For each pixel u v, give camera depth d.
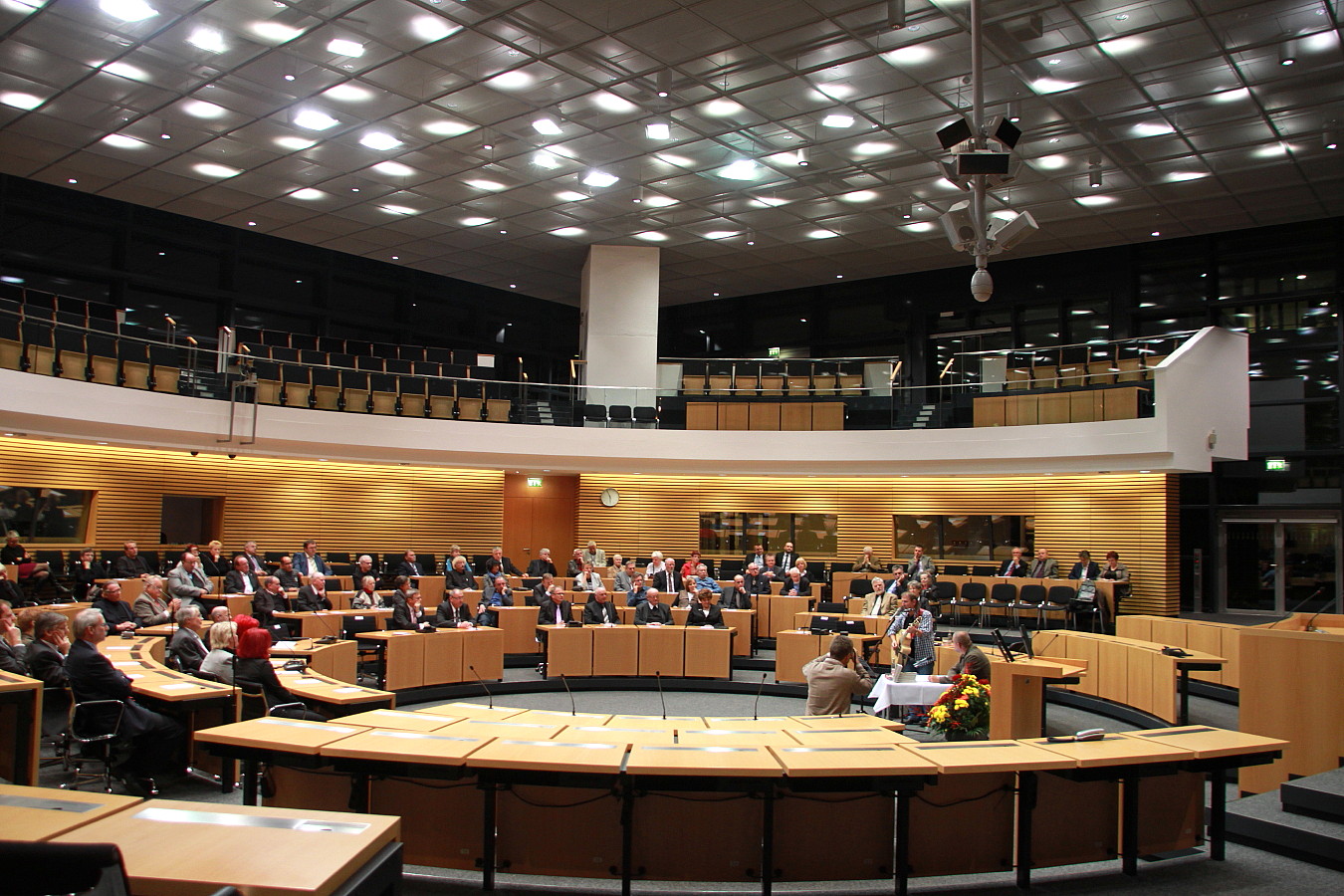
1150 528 17.92
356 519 20.70
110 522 17.33
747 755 5.00
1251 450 19.12
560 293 26.52
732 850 5.20
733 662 14.11
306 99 14.12
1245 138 15.15
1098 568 16.88
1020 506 19.55
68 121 15.03
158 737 7.00
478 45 12.48
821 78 13.37
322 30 12.06
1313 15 11.43
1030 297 22.19
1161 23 11.67
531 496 22.81
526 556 22.67
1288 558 18.72
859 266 23.23
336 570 17.86
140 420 15.17
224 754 5.20
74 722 6.76
